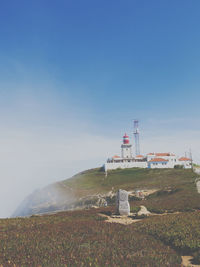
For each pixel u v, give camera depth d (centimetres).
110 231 2167
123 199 3412
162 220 2547
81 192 9462
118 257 1474
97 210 4028
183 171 10062
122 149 15112
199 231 1880
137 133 15725
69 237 1933
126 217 3244
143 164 13150
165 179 8769
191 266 1349
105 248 1652
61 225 2438
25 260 1408
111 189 8694
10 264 1345
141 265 1346
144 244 1777
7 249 1620
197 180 6894
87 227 2327
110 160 14712
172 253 1586
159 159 12794
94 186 10331
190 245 1638
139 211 3678
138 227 2373
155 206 4144
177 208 3731
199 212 2769
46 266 1307
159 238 1958
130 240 1875
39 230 2197
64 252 1550
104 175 12225
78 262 1367
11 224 2561
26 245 1702
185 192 5084
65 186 11494
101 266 1323
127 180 10312
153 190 6631
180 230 2005
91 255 1502
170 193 5625
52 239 1847
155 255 1527
